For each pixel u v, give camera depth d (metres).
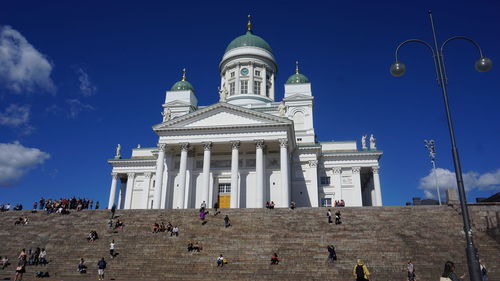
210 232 37.56
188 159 61.78
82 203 50.19
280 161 57.53
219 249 34.00
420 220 37.62
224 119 58.84
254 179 59.66
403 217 38.44
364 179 74.69
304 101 75.56
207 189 55.78
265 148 60.59
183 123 59.50
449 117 18.50
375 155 67.31
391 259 30.88
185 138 58.53
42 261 33.34
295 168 65.44
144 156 76.50
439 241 33.62
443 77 19.12
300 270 29.97
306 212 41.12
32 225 40.94
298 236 35.44
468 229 16.64
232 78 83.25
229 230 37.69
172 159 62.78
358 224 37.53
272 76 85.44
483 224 35.88
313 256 31.84
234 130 57.84
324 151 68.81
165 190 60.28
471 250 16.28
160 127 59.03
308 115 74.69
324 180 67.44
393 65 20.30
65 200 47.03
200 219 40.75
